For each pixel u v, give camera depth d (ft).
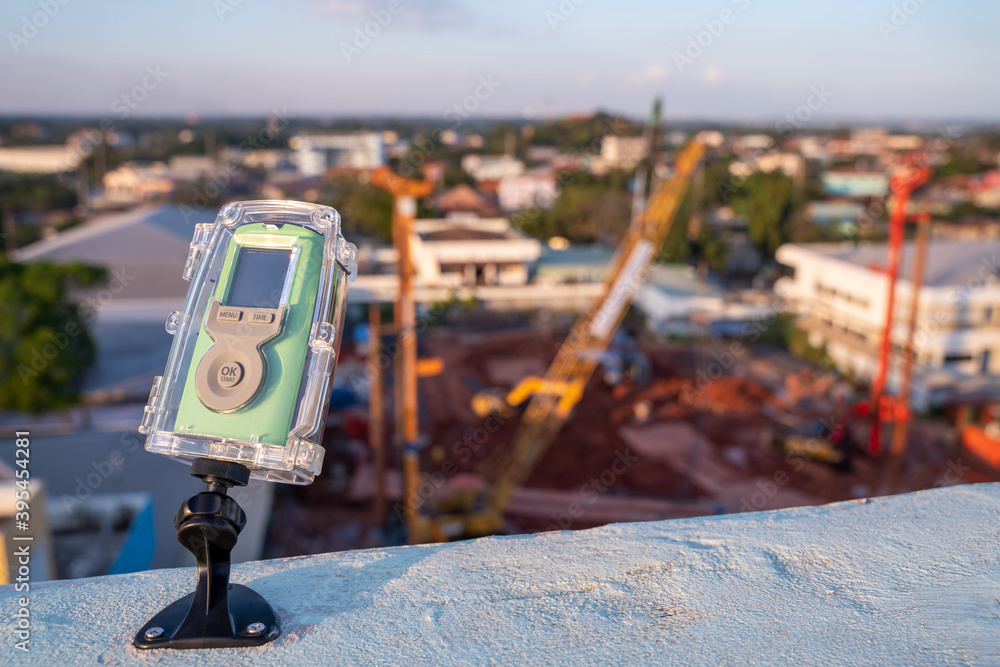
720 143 431.02
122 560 51.01
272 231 6.03
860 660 5.33
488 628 5.82
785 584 6.44
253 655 5.47
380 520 84.84
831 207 275.18
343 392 125.29
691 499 95.76
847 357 136.56
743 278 220.84
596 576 6.64
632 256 116.98
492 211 284.82
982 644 5.51
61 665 5.34
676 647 5.52
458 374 142.82
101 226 194.29
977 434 106.63
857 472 101.86
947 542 7.23
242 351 5.58
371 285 130.82
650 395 132.26
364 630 5.80
